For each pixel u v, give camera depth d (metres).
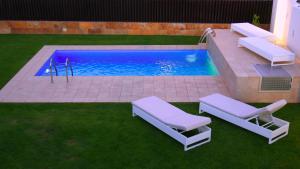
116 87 8.70
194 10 13.75
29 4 13.77
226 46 10.32
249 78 7.76
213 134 6.59
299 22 9.40
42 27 14.12
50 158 5.78
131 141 6.31
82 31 14.12
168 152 5.99
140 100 7.25
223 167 5.59
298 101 7.99
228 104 7.14
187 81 9.14
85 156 5.84
